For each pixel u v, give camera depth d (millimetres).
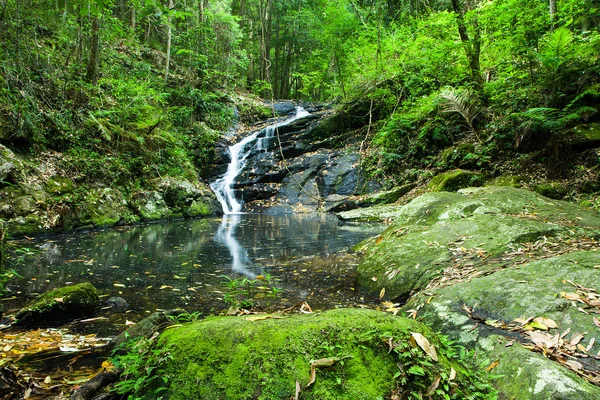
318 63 18719
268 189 12688
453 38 11992
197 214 10555
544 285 2342
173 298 3635
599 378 1583
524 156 8617
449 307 2479
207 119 15195
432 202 5359
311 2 22734
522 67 9414
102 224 7871
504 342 1919
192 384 1506
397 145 12008
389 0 16781
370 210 10008
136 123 10766
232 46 18562
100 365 2223
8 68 7613
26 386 1887
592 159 7414
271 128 15258
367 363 1517
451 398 1479
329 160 13172
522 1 9992
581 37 8797
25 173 6977
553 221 4074
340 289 3824
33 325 2938
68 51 10297
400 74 12734
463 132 10688
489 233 3705
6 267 4578
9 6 8461
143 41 17125
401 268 3549
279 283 4113
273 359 1519
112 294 3738
